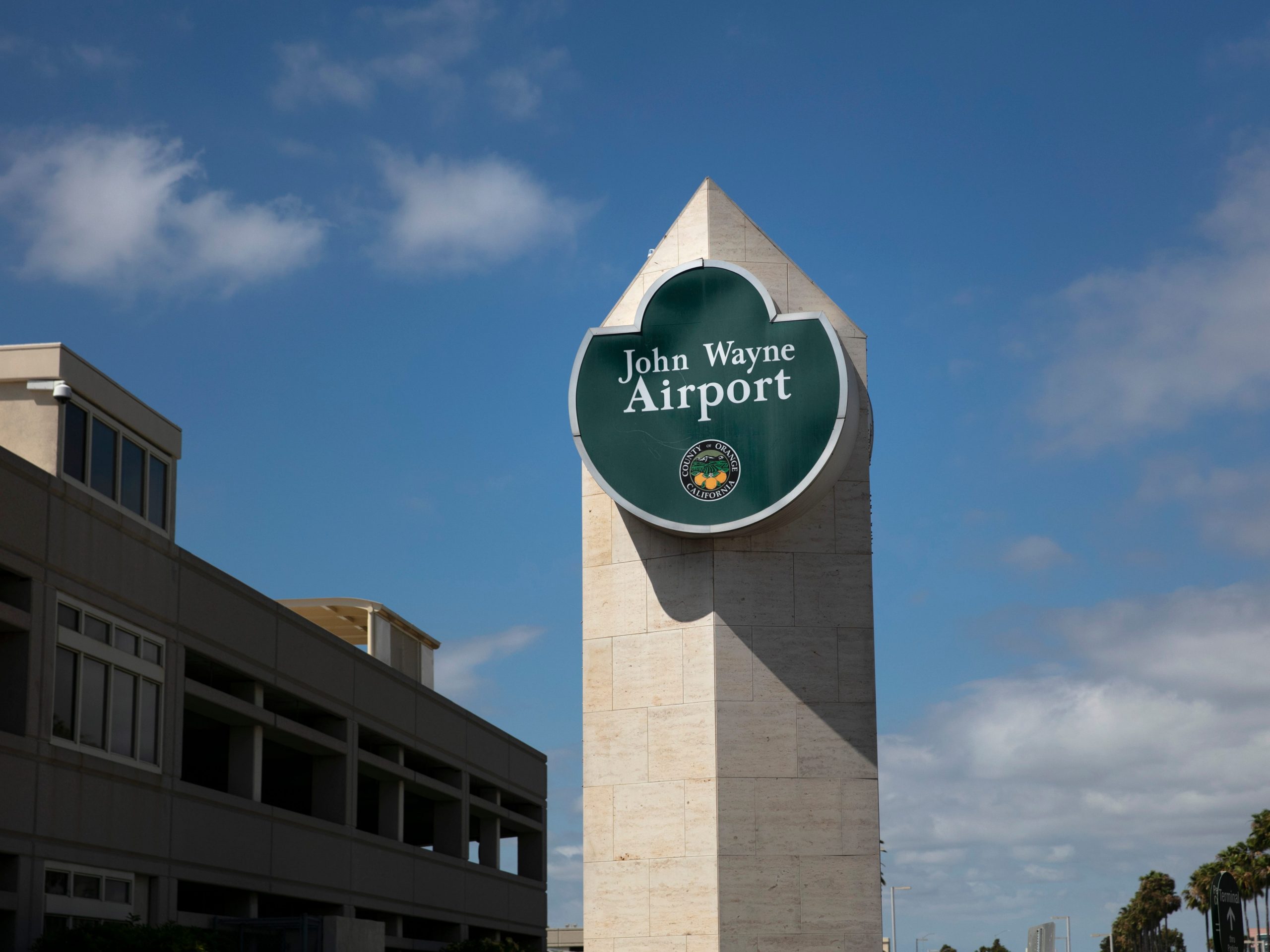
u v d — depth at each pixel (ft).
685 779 80.38
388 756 203.82
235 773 159.53
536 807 267.39
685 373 84.17
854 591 82.58
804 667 81.35
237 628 156.87
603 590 84.84
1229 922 58.23
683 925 78.48
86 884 124.98
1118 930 604.49
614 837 81.15
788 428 82.12
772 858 78.74
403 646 220.02
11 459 117.19
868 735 80.59
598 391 85.15
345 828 180.14
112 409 135.33
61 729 122.42
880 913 77.97
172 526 147.13
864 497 83.92
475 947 201.05
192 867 143.33
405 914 198.18
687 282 85.56
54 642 121.60
